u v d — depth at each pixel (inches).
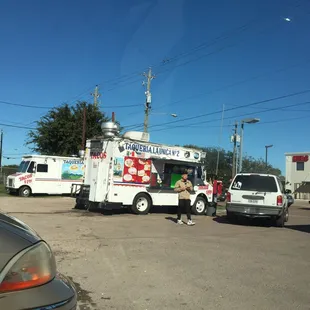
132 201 612.7
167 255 309.9
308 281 250.4
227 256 315.3
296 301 210.1
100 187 596.4
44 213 571.5
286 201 589.3
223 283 238.7
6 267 96.5
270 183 536.1
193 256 309.7
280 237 435.2
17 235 105.4
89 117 1393.9
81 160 1038.4
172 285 231.0
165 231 442.9
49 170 987.9
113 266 270.2
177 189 517.3
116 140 596.7
